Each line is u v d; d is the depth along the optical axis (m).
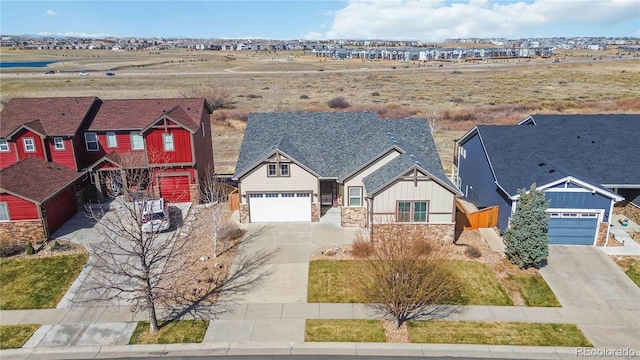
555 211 22.02
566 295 18.11
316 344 15.39
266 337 15.78
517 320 16.55
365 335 15.82
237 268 20.78
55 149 28.92
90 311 17.52
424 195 22.47
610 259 20.97
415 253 16.03
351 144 28.14
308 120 29.89
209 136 34.41
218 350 15.20
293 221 26.56
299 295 18.45
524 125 28.69
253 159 27.08
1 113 30.14
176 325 16.50
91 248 22.98
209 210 28.64
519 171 24.09
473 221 24.84
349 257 21.72
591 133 27.77
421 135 28.17
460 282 19.20
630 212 25.39
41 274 20.38
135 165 28.80
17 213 23.16
